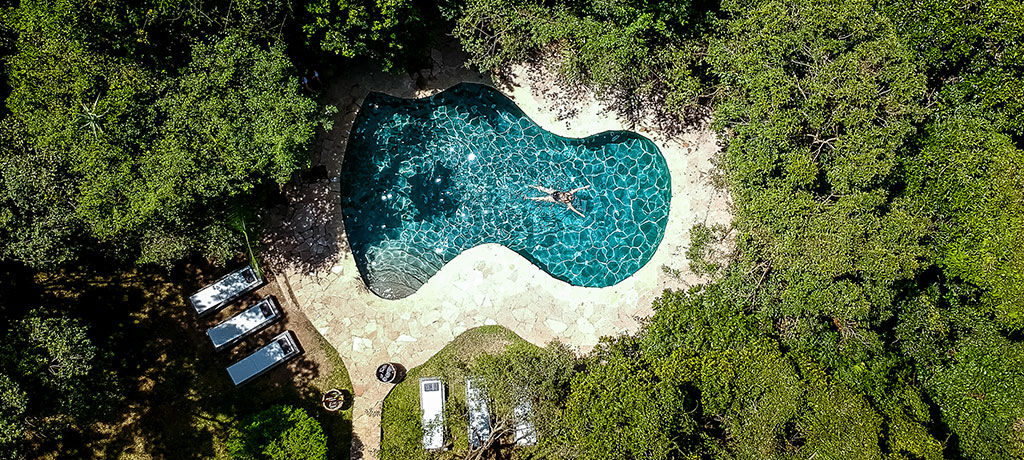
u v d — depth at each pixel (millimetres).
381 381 29250
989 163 26203
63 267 28594
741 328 26500
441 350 29891
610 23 27062
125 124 23828
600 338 29562
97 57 23844
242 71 24656
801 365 25812
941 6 26500
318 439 26969
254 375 28531
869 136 24906
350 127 30438
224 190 25062
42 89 23578
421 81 30828
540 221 31141
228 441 27562
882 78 25250
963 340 28141
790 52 25562
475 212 30969
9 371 23500
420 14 27938
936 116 27375
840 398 24422
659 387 24859
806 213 25344
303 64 28781
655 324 27625
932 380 28500
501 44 28266
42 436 26953
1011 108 26703
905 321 28453
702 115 31281
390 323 29891
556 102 31109
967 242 26641
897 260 25078
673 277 30781
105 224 23859
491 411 28000
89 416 26594
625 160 31484
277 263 29672
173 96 24484
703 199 31094
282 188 29906
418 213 30828
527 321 30297
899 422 25141
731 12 26844
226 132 23859
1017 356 27031
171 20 24172
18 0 25703
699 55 28359
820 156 26438
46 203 23891
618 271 30906
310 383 29219
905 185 27469
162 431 28359
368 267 30344
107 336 28453
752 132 25938
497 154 31281
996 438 27203
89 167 23219
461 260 30578
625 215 31328
